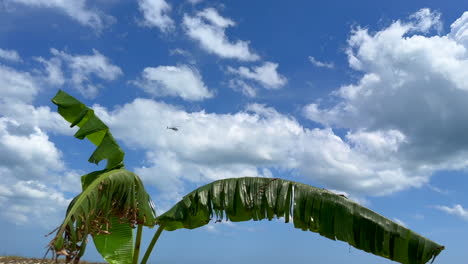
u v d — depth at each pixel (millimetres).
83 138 6672
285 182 6840
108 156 6605
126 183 5453
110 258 7113
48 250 3629
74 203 4398
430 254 5715
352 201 6383
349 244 6082
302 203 6461
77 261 4004
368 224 6059
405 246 5906
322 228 6270
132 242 7367
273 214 6551
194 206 6773
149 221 6148
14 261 12242
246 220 6809
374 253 6055
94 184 4758
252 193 6738
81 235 4172
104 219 4965
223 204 6684
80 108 7094
